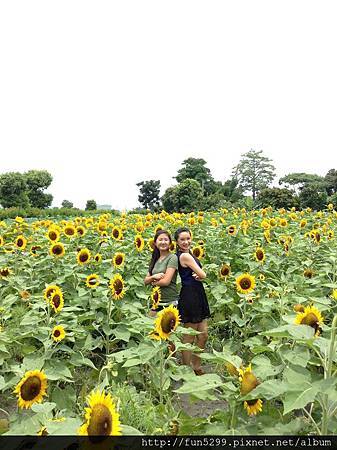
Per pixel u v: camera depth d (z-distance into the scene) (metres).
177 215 17.83
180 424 3.17
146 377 5.16
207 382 3.09
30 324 5.42
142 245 8.84
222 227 14.12
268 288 6.98
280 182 77.00
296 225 15.26
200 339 6.09
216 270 9.20
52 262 9.31
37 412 3.16
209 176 80.81
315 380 2.81
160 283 6.09
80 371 5.79
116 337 5.54
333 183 69.31
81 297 6.64
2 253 10.80
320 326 3.55
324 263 9.39
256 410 2.98
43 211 39.44
